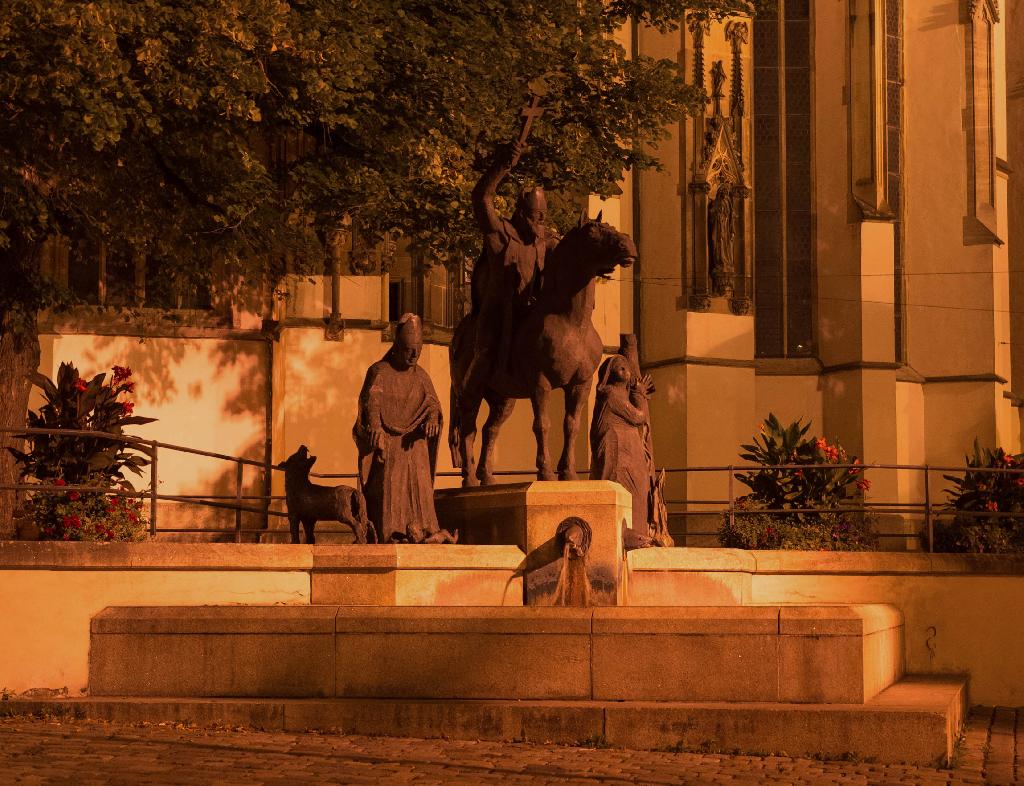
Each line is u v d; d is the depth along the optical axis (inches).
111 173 1063.0
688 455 1943.9
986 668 979.9
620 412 866.8
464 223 1198.9
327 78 944.9
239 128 998.4
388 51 1046.4
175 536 1391.5
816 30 2080.5
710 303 1969.7
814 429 2050.9
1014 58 2561.5
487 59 1098.7
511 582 727.7
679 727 607.5
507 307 759.1
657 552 847.1
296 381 1539.1
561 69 1214.3
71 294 1034.1
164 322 1405.0
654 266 2007.9
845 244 2046.0
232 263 1122.7
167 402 1405.0
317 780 506.9
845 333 2039.9
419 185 1167.6
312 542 791.7
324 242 1310.3
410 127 1089.4
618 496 730.8
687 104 1305.4
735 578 893.8
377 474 770.8
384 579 735.1
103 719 647.1
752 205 2022.6
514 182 1237.7
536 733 612.7
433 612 657.6
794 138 2084.2
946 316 2144.4
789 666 634.2
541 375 744.3
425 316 1718.8
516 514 739.4
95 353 1393.9
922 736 597.0
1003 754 685.9
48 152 1002.7
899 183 2084.2
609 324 1927.9
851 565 960.3
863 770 574.9
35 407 1390.3
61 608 747.4
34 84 845.8
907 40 2165.4
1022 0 2593.5
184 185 1073.5
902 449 2095.2
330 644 660.7
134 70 904.9
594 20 1227.2
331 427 1540.4
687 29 1966.0
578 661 643.5
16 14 802.2
